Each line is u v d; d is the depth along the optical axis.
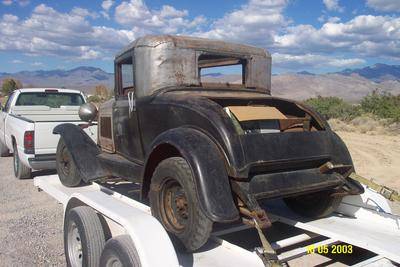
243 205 3.76
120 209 3.86
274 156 3.87
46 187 6.54
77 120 9.19
